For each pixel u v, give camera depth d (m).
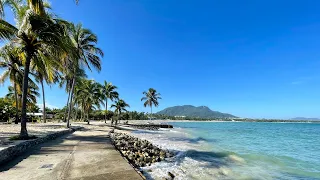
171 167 9.42
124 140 16.72
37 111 66.88
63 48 11.07
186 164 10.20
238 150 15.29
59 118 59.53
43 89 33.94
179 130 41.34
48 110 73.88
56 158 7.20
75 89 40.22
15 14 11.15
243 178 8.15
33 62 13.93
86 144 10.56
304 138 25.41
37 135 11.94
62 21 12.02
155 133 31.78
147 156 11.24
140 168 8.78
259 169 9.66
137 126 47.47
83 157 7.40
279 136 28.14
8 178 5.04
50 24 10.45
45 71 14.23
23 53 12.17
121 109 49.00
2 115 37.75
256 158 12.19
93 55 23.53
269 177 8.37
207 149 15.26
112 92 49.00
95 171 5.65
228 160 11.50
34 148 9.18
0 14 9.29
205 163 10.55
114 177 5.15
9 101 41.38
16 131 14.11
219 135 28.98
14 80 27.02
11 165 6.25
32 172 5.52
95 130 22.00
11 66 26.02
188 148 15.63
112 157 7.42
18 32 10.16
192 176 8.18
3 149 6.54
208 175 8.43
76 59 13.40
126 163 6.55
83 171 5.64
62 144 10.51
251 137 26.31
